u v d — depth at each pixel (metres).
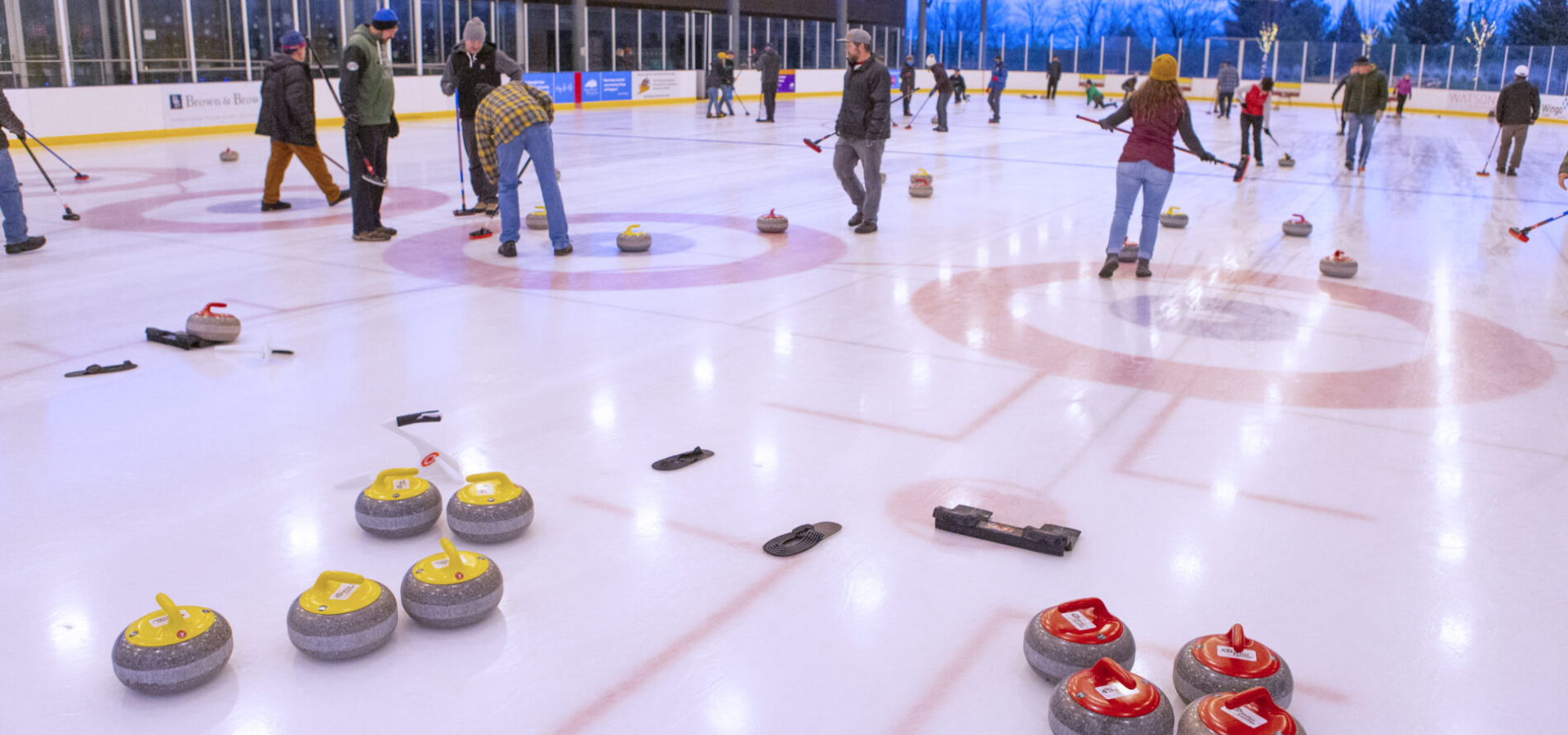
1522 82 12.02
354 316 5.05
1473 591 2.52
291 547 2.69
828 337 4.76
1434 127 21.56
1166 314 5.27
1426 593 2.51
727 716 2.02
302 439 3.43
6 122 6.54
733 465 3.25
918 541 2.75
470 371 4.20
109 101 14.20
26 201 8.85
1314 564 2.65
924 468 3.25
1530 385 4.14
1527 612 2.43
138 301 5.32
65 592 2.45
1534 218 8.91
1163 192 5.96
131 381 4.03
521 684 2.12
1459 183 11.55
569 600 2.44
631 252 6.75
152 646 2.04
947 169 12.33
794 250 6.94
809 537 2.74
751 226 7.91
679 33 27.30
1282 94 32.16
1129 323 5.07
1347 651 2.26
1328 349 4.66
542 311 5.18
